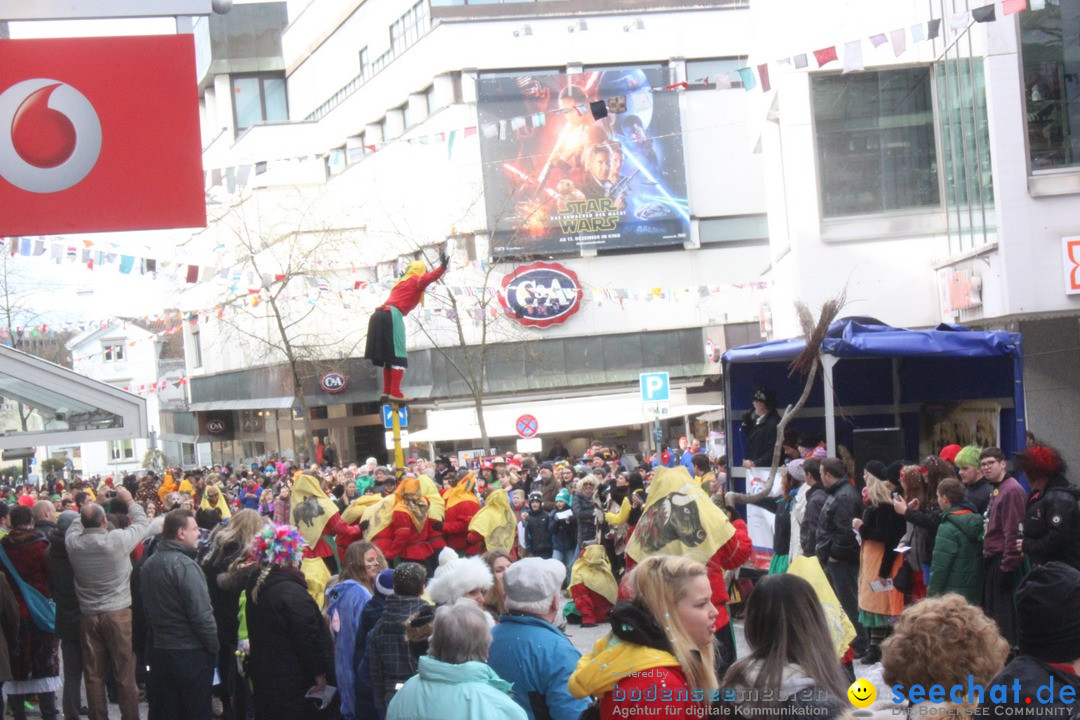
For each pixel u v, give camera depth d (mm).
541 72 38906
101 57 7535
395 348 12383
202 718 8398
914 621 3951
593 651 4590
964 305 19672
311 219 39156
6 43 7410
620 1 39406
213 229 42812
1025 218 18047
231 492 24922
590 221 38094
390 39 43438
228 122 52844
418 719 4855
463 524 12375
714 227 39250
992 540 8953
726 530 7258
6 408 13797
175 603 8352
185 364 61594
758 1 25062
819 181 21922
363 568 7879
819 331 9953
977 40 18594
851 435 13766
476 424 35156
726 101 39125
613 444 38469
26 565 10742
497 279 37594
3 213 7402
